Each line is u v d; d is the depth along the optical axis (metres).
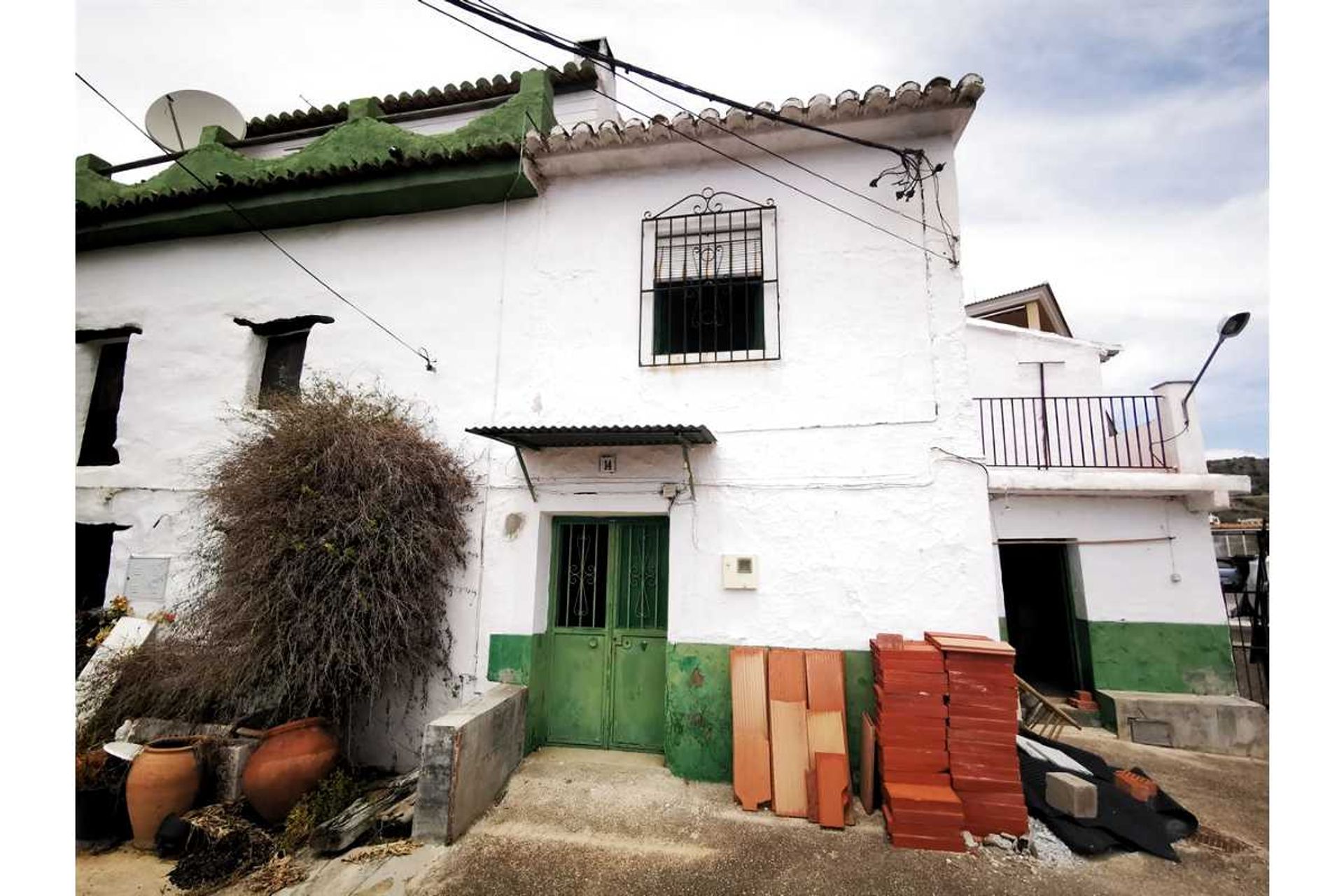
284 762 4.06
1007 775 3.81
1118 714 6.89
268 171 5.95
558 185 5.87
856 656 4.62
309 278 6.23
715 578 4.91
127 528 6.15
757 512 4.96
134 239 6.65
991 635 4.49
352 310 6.05
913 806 3.74
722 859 3.60
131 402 6.41
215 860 3.68
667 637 5.01
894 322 5.05
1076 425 9.78
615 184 5.77
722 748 4.65
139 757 4.07
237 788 4.22
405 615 4.71
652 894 3.29
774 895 3.28
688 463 4.84
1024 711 7.52
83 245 6.81
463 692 5.07
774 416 5.07
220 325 6.35
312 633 4.30
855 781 4.46
